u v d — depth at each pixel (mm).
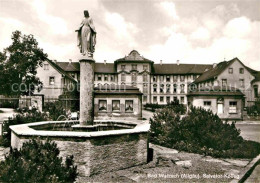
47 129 11312
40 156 5441
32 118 13555
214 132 10680
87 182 6527
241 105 29062
